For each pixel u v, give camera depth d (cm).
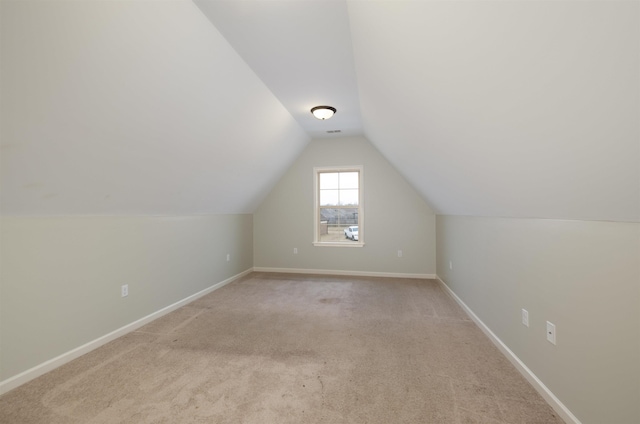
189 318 305
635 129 83
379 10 146
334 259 518
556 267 162
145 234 293
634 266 113
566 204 144
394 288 421
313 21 199
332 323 289
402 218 493
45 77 145
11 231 185
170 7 168
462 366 207
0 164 158
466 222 323
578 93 90
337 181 531
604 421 128
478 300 284
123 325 265
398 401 169
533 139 127
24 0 122
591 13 70
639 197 101
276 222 538
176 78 204
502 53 104
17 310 187
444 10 110
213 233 417
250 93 286
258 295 388
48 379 191
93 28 146
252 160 393
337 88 305
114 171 221
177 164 273
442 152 234
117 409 162
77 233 226
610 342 125
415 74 170
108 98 177
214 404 166
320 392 177
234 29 205
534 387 181
